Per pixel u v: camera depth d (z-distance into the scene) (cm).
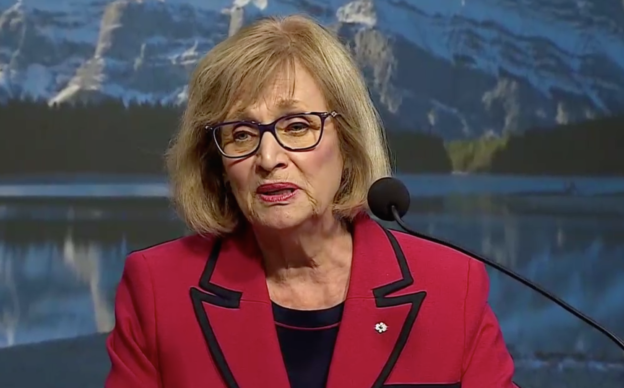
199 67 235
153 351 237
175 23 555
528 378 545
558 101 557
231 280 244
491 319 246
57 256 549
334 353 232
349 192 242
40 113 555
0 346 541
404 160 552
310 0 547
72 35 556
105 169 552
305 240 239
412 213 552
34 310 545
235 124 225
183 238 260
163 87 554
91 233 551
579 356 546
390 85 550
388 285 241
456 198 555
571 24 557
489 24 559
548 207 557
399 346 233
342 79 231
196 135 241
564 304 213
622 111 556
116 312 246
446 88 558
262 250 245
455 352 235
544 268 551
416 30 554
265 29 232
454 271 245
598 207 559
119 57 555
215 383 231
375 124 244
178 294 241
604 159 560
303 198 224
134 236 552
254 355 233
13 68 553
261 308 238
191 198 250
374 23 549
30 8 554
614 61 557
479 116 557
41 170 552
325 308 241
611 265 552
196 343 234
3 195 550
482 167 559
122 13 556
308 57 228
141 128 553
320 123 226
